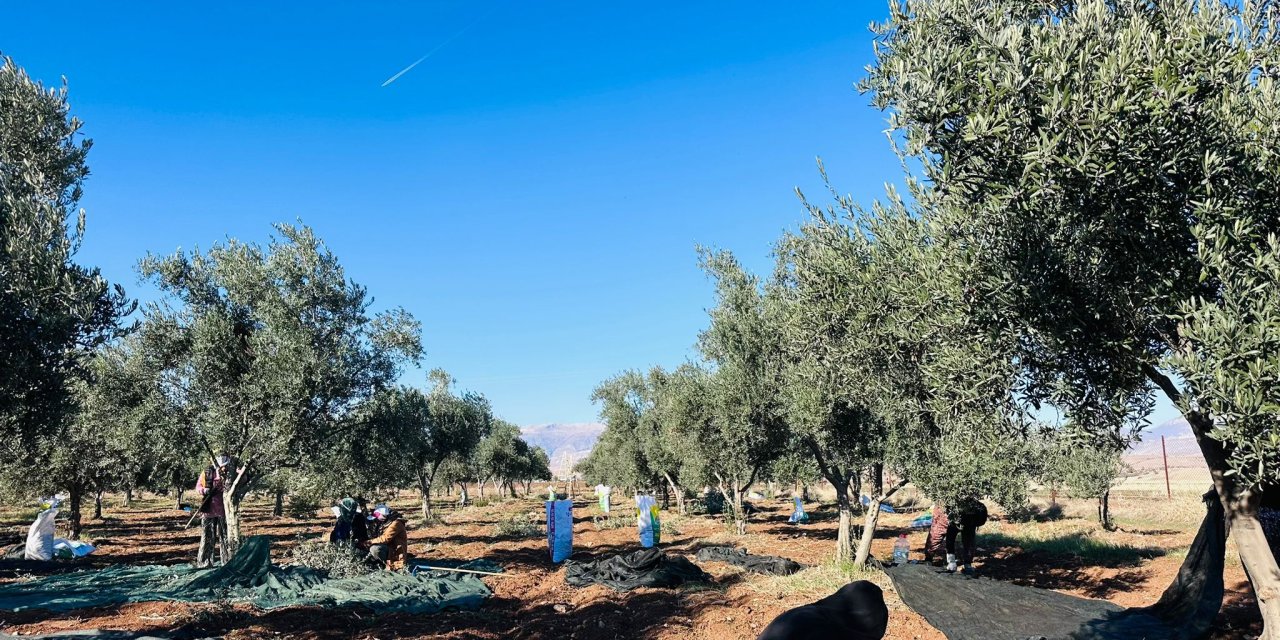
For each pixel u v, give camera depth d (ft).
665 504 151.33
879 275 25.53
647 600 43.83
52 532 62.64
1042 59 15.88
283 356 49.65
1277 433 13.94
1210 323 15.38
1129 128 15.14
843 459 47.93
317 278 53.47
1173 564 48.98
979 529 86.33
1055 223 17.90
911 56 17.83
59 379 26.76
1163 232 16.97
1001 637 31.40
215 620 36.55
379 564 51.26
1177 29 16.22
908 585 40.81
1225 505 19.95
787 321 33.12
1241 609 33.14
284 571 47.70
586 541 83.97
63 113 33.06
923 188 22.08
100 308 28.07
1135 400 19.98
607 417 147.13
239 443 50.85
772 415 56.24
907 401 26.35
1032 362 19.89
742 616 37.73
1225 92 15.26
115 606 39.32
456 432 135.64
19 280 24.75
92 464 77.87
